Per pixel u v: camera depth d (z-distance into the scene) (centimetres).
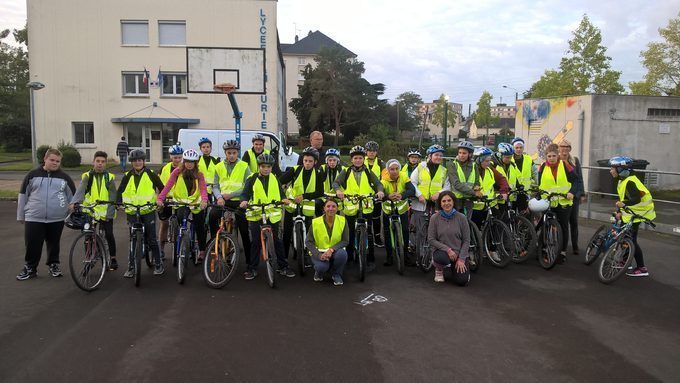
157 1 2814
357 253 663
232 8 2858
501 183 730
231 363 395
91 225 615
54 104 2812
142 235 617
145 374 376
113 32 2811
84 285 584
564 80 2644
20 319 489
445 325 482
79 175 2222
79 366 388
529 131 1816
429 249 667
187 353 413
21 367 386
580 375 381
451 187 695
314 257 625
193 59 1742
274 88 2933
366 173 676
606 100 1563
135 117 2856
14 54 4159
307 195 682
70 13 2777
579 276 664
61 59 2792
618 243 636
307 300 557
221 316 502
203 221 690
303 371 382
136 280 599
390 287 611
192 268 692
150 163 2914
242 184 678
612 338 454
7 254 770
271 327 473
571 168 736
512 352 421
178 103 2886
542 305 545
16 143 4088
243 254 788
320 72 4978
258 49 1762
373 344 435
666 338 455
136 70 2841
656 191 1568
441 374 380
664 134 1633
